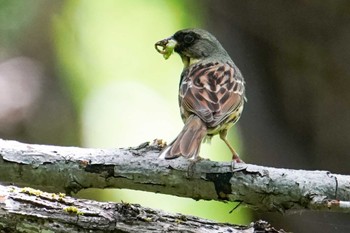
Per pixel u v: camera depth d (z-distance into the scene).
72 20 17.97
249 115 13.30
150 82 18.77
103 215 7.41
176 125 18.53
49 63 17.52
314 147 13.12
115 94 18.38
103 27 18.39
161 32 18.34
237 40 13.17
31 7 16.72
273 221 13.30
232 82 9.25
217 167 7.75
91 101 18.06
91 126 17.92
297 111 13.09
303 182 7.66
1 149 7.90
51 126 17.14
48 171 7.88
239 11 13.02
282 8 12.68
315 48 12.67
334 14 12.45
